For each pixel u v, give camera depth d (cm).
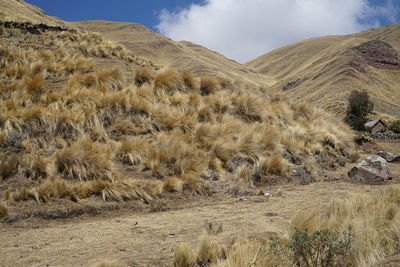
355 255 293
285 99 1570
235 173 873
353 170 997
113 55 1545
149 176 772
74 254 397
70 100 970
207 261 341
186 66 14888
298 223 409
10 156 733
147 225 534
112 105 973
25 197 613
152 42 18925
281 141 1116
